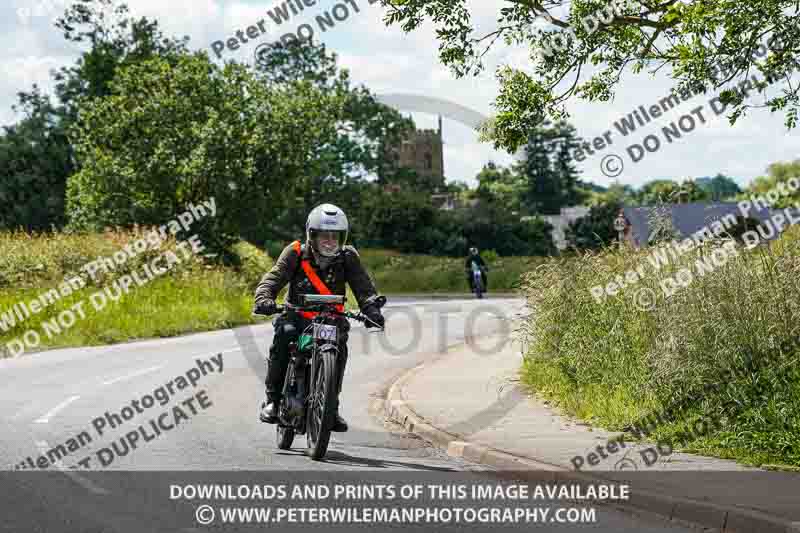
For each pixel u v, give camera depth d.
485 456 16.48
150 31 111.81
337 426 16.47
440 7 23.11
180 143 76.44
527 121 23.75
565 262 25.78
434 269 94.06
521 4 23.33
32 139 132.38
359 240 109.75
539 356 24.84
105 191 77.31
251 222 77.94
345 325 16.78
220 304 53.12
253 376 28.95
